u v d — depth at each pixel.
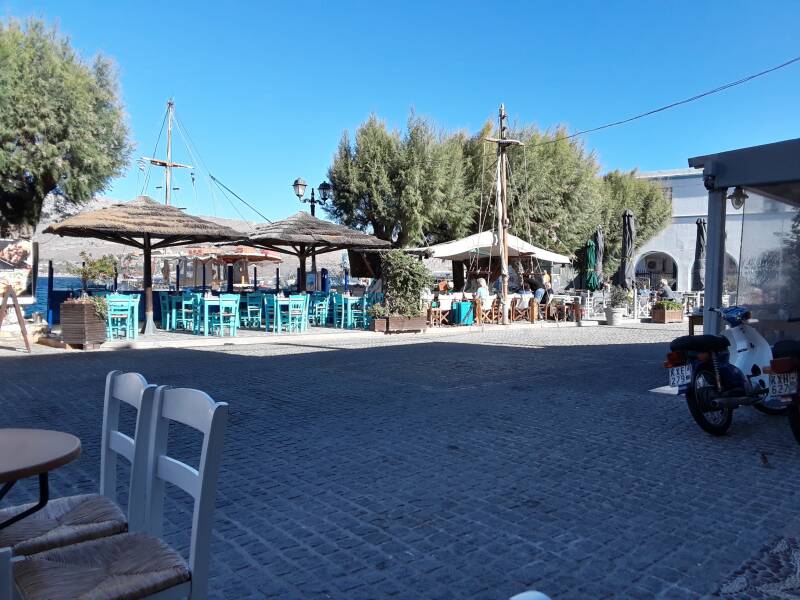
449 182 23.50
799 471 4.85
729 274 8.27
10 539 2.38
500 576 3.18
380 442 5.69
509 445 5.59
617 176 31.59
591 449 5.46
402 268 16.59
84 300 12.35
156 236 14.53
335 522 3.88
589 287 24.30
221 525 3.83
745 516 3.96
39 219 16.83
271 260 23.28
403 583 3.11
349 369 10.02
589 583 3.10
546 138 25.81
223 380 8.93
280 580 3.14
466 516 3.96
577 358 11.49
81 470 4.88
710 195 7.64
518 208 25.03
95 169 15.90
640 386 8.53
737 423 6.41
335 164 23.98
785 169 6.85
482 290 19.27
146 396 2.61
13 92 14.13
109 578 2.07
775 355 5.50
